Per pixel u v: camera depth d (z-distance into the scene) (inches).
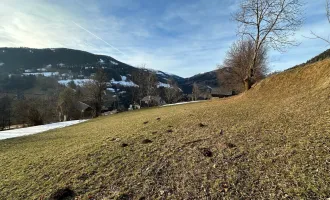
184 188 178.1
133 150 278.7
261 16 666.2
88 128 625.0
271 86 598.5
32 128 938.7
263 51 1310.3
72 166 253.9
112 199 176.1
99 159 263.3
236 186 167.8
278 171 175.8
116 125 564.7
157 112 773.9
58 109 2121.1
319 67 489.1
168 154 249.0
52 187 210.5
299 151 198.1
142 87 2390.5
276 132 262.5
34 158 319.0
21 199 196.9
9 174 264.1
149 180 198.7
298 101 395.9
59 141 443.5
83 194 190.1
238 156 214.8
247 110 448.1
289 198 142.6
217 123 369.1
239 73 1491.1
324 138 211.3
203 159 222.2
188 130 348.2
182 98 3469.5
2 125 2076.8
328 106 308.0
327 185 145.9
